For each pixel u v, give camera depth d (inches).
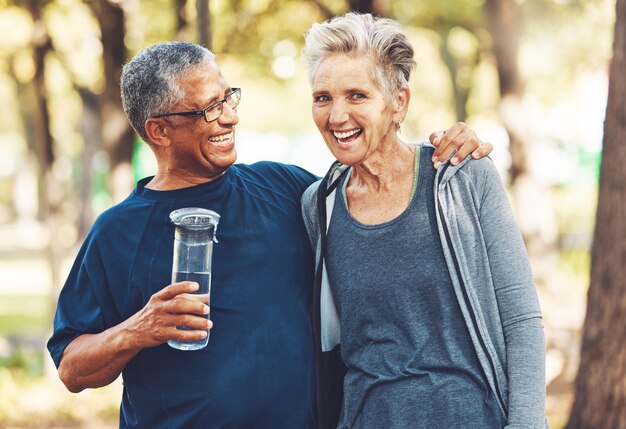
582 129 1085.1
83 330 107.3
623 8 180.9
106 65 317.1
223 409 104.7
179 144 106.5
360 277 100.5
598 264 187.5
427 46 685.9
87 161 819.4
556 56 545.6
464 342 97.6
